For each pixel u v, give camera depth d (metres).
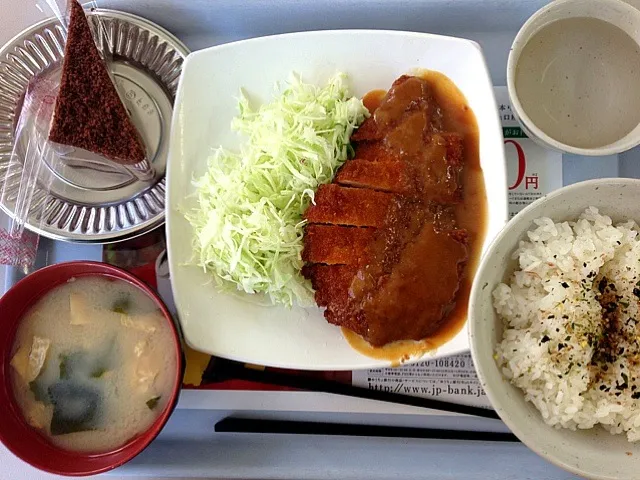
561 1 0.33
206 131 0.37
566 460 0.28
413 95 0.35
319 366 0.34
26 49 0.38
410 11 0.37
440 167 0.34
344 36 0.35
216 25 0.38
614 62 0.34
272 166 0.35
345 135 0.35
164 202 0.37
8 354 0.34
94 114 0.36
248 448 0.36
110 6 0.37
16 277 0.36
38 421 0.33
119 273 0.33
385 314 0.33
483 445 0.36
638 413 0.29
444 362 0.35
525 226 0.30
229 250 0.35
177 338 0.32
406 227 0.34
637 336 0.30
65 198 0.37
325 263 0.34
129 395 0.33
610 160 0.36
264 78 0.37
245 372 0.36
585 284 0.30
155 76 0.38
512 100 0.33
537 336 0.30
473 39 0.38
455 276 0.33
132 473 0.35
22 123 0.37
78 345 0.34
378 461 0.35
